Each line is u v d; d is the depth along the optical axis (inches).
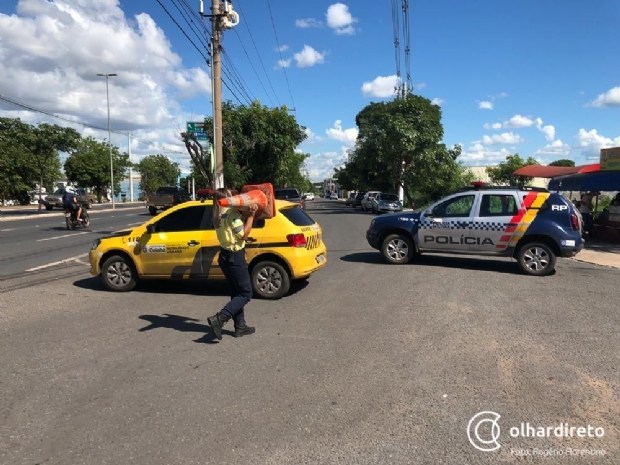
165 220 327.0
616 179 652.7
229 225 227.0
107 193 2733.8
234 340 228.4
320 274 395.2
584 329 245.1
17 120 1236.5
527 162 1745.8
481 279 375.2
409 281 366.0
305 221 329.1
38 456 132.8
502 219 402.0
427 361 201.5
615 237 631.2
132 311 281.3
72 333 238.5
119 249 328.2
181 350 214.4
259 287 308.8
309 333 239.0
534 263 394.0
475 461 131.1
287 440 140.6
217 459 131.3
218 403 163.3
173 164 3462.1
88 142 2470.5
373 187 2074.3
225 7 592.7
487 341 226.8
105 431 145.6
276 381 181.2
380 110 1592.0
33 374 187.5
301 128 1182.3
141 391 172.6
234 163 1048.2
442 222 423.2
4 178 1157.7
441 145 1454.2
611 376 186.4
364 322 257.4
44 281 369.7
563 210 388.8
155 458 131.8
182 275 321.4
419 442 139.8
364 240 649.0
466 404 163.0
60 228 860.0
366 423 150.3
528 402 164.7
